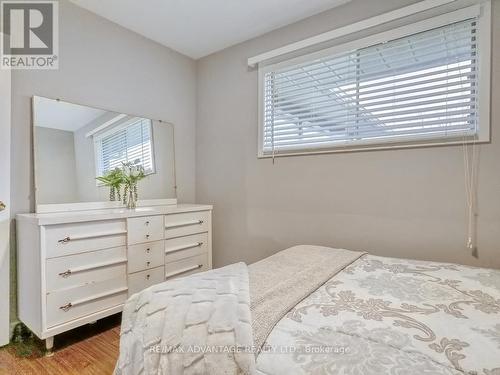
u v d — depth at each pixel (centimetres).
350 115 207
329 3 211
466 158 167
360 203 204
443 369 61
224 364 67
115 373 92
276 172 246
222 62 283
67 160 210
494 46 159
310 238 228
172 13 225
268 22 237
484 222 162
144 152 259
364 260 146
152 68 267
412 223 184
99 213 189
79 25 217
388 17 187
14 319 186
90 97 224
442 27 174
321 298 97
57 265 166
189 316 79
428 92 180
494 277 120
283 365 64
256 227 260
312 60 224
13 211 186
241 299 88
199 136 303
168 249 227
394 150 190
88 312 179
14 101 187
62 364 161
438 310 89
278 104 241
